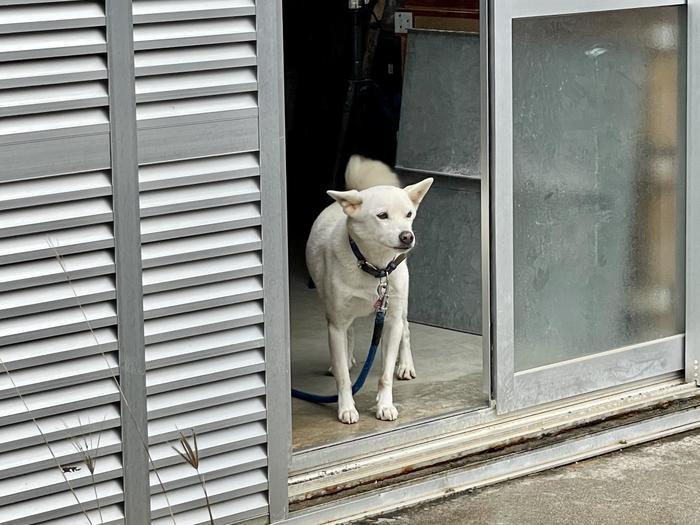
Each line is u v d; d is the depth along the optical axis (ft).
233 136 10.31
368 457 12.10
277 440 10.90
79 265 9.66
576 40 13.15
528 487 12.21
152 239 9.98
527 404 13.19
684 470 12.61
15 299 9.40
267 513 10.97
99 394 9.86
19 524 9.57
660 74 13.89
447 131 16.26
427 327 16.66
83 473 9.84
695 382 14.47
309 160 21.94
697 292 14.37
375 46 18.90
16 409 9.46
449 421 12.71
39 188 9.41
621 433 13.33
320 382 14.52
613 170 13.69
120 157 9.70
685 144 14.17
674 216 14.24
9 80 9.13
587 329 13.70
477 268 16.05
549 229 13.25
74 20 9.35
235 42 10.23
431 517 11.51
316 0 21.27
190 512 10.51
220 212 10.36
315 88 21.62
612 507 11.69
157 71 9.84
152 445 10.19
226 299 10.44
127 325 9.91
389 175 13.83
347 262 12.77
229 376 10.54
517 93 12.77
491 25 12.34
